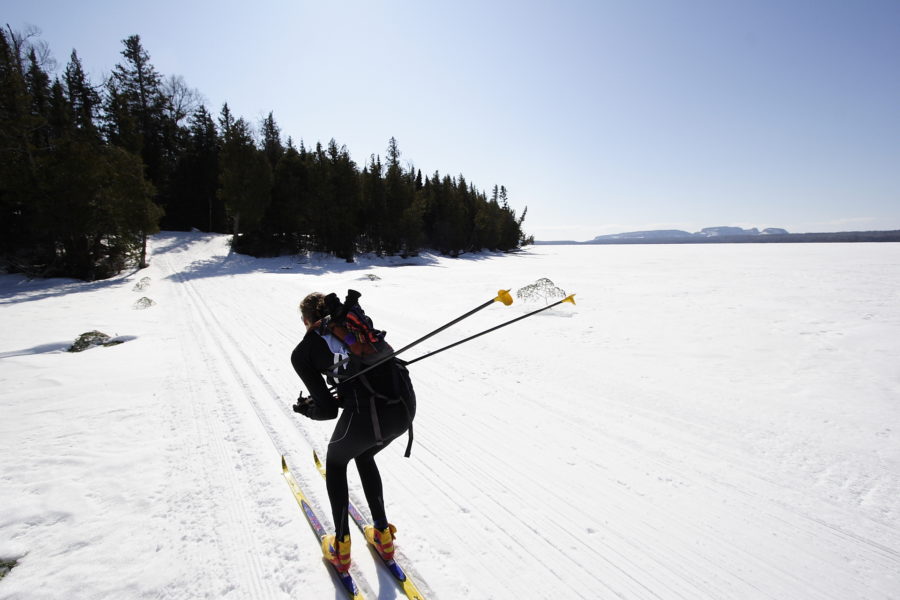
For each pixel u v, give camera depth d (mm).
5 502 3008
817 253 39906
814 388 5621
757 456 3834
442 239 42625
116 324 9617
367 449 2285
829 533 2812
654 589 2324
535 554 2572
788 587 2350
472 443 4023
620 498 3174
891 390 5547
